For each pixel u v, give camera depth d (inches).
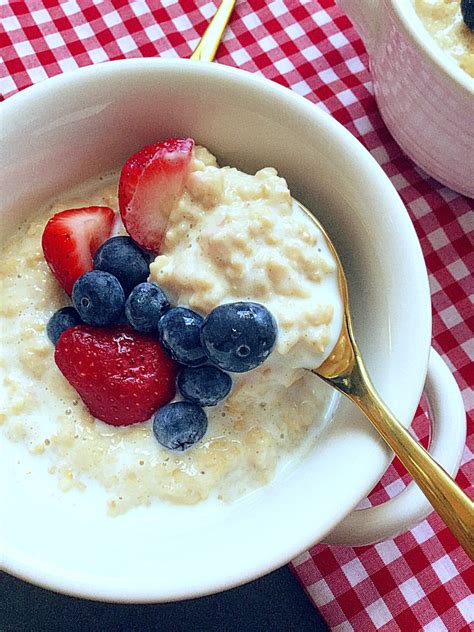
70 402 9.2
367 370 8.7
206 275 8.7
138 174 9.1
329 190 9.5
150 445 9.0
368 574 10.7
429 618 10.5
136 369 8.8
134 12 13.1
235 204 9.0
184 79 9.3
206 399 8.7
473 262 12.1
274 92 9.2
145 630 10.3
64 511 8.8
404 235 8.7
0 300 9.6
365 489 7.9
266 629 10.4
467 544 7.6
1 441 9.2
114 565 7.9
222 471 8.9
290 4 13.2
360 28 10.9
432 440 8.9
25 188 9.8
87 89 9.2
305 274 8.9
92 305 8.8
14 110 9.1
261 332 8.2
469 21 9.8
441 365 9.2
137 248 9.3
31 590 10.4
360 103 12.8
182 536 8.6
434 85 9.6
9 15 12.9
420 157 11.5
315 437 9.2
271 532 8.0
